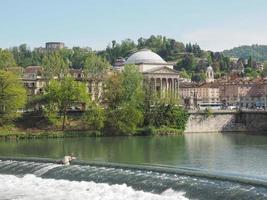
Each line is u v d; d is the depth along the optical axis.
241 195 67.44
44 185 85.44
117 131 191.12
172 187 75.50
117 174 85.94
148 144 154.88
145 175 83.38
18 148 142.38
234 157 115.81
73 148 141.88
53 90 197.25
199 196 70.75
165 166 99.25
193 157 116.88
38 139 175.62
